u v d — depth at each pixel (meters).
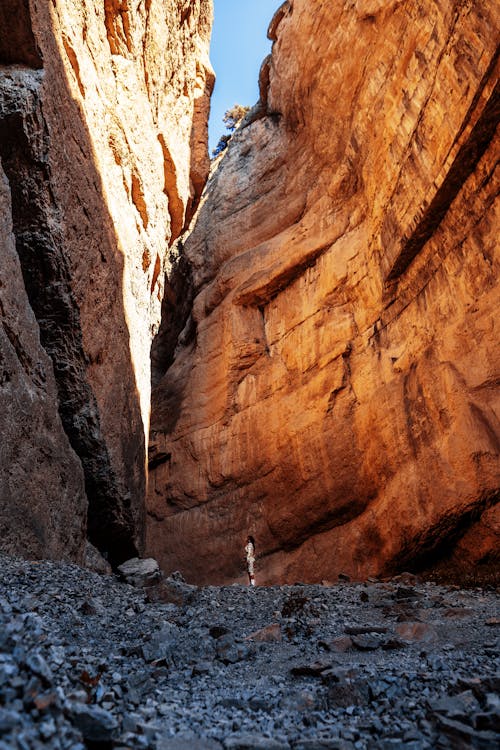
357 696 3.79
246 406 21.27
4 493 7.98
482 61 12.24
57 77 11.81
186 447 22.72
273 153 24.88
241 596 8.30
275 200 24.08
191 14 26.25
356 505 16.45
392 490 14.76
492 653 4.81
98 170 14.19
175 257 29.42
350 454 16.77
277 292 22.31
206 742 3.09
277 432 19.56
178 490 22.28
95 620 5.91
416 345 15.48
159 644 5.01
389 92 16.25
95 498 12.41
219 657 5.12
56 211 11.00
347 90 18.69
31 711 2.79
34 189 10.74
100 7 16.19
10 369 8.62
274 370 20.83
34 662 3.12
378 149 17.14
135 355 16.12
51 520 9.31
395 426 15.23
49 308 11.23
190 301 27.20
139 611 6.70
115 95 16.94
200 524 21.06
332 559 16.38
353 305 18.69
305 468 18.09
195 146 27.08
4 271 8.84
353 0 17.64
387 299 17.03
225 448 21.36
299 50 20.84
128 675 4.12
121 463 13.20
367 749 3.08
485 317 13.38
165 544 21.72
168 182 23.45
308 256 20.84
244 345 22.23
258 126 26.55
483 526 12.44
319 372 18.75
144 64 20.66
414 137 15.02
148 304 19.58
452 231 14.57
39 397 9.54
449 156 13.58
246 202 25.47
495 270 13.27
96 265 13.12
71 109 12.55
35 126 10.65
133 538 13.78
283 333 21.20
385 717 3.51
